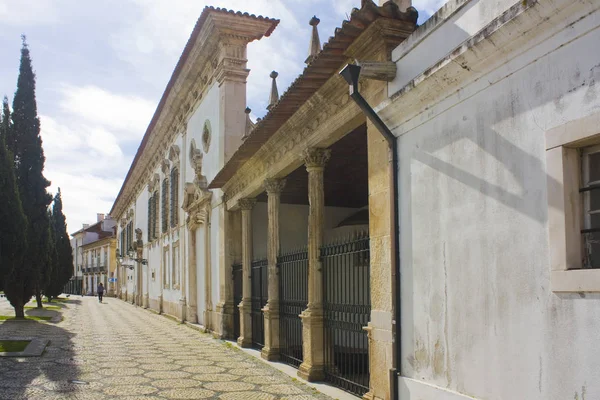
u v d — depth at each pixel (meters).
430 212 5.41
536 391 4.04
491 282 4.54
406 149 5.89
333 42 6.54
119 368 10.48
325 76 7.46
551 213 3.95
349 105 7.39
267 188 11.40
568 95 3.86
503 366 4.37
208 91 18.58
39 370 10.03
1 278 15.42
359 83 6.93
